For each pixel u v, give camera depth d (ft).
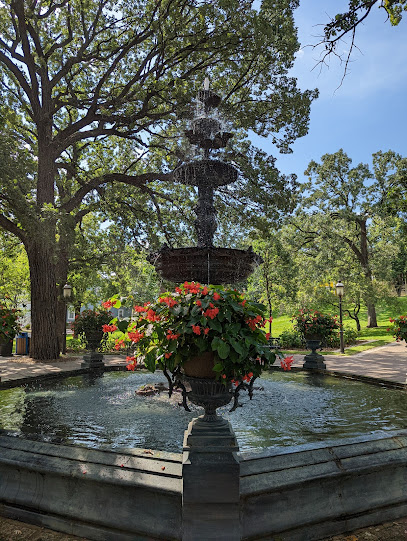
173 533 7.89
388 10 12.71
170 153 49.67
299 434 13.28
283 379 25.49
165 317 8.57
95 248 67.87
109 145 68.03
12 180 38.11
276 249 74.69
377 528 8.84
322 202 102.53
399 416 15.92
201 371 8.41
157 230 58.23
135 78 45.70
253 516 7.96
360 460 9.12
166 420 15.08
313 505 8.54
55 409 16.97
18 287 79.30
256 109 46.19
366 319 119.96
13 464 9.45
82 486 8.78
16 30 48.78
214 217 25.14
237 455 8.28
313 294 84.38
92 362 28.50
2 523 9.15
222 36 41.01
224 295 8.21
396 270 128.47
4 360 48.24
